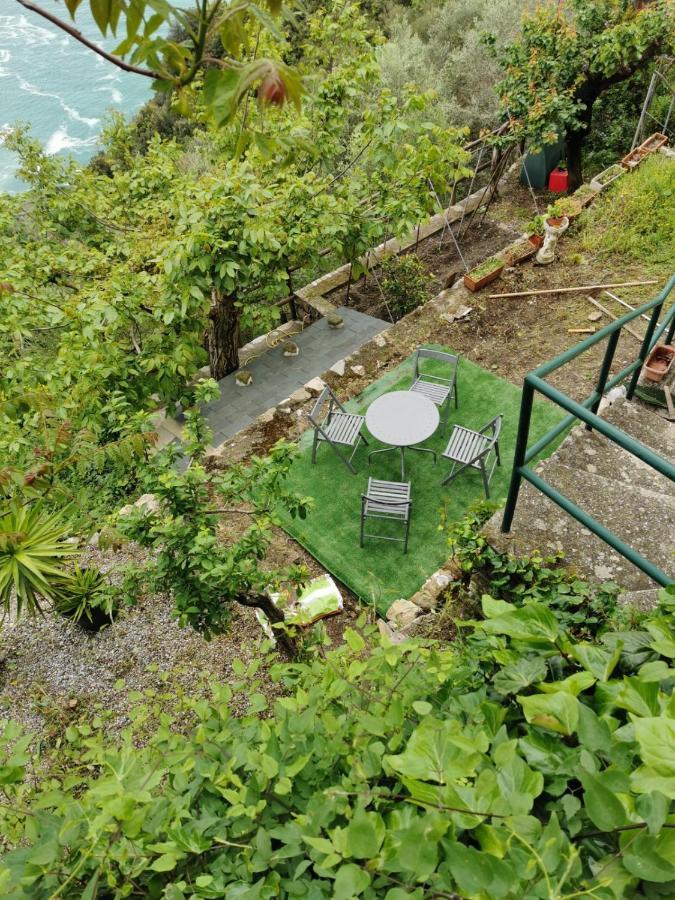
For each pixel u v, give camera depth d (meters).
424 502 6.36
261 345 9.83
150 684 5.23
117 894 1.27
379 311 10.20
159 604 5.77
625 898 1.00
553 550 3.25
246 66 0.94
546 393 2.34
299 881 1.24
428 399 6.71
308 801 1.38
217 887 1.23
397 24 15.66
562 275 8.41
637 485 3.82
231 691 1.87
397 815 1.24
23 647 5.63
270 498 3.95
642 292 7.86
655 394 5.02
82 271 7.55
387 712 1.47
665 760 1.04
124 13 0.93
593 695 1.36
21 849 1.35
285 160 1.20
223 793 1.34
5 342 7.27
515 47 10.27
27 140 9.16
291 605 5.49
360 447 6.99
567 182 11.55
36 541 4.21
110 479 5.86
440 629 4.36
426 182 7.86
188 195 7.18
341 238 7.77
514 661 1.47
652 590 2.77
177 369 7.05
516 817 1.05
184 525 3.76
